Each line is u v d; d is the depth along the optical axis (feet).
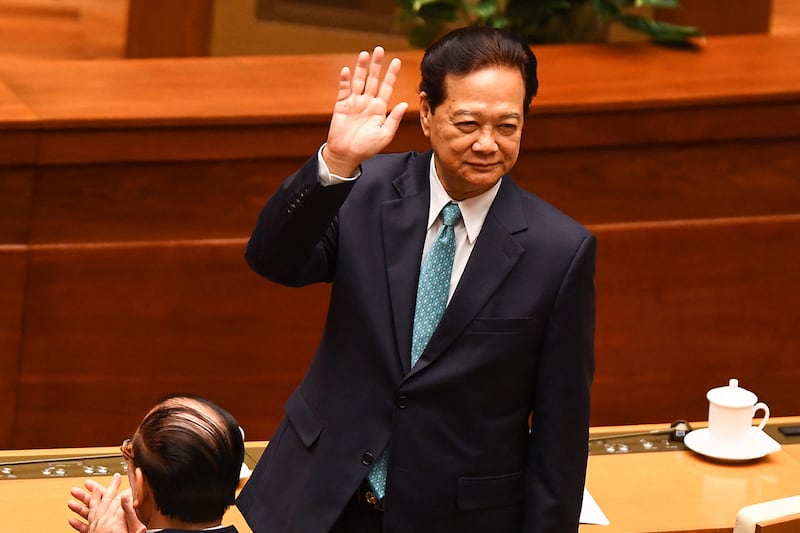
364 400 26.76
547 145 48.29
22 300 46.70
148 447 22.63
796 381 52.01
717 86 49.62
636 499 32.42
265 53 79.46
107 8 88.53
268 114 46.03
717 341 51.26
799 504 27.32
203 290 47.88
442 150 25.43
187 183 46.75
